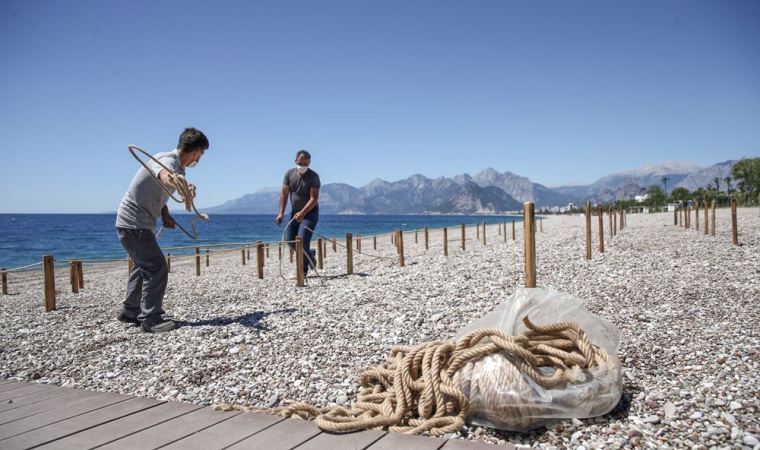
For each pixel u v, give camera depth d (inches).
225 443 114.7
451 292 347.3
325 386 176.4
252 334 252.4
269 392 172.6
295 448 112.0
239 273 591.5
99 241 1983.3
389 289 372.5
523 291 162.6
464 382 136.1
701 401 140.5
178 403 145.9
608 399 134.7
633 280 358.3
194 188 251.3
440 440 117.3
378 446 113.3
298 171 433.7
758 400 137.9
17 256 1331.2
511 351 136.9
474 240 1113.4
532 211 211.8
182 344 238.5
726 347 190.4
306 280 458.6
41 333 279.1
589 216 501.4
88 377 198.2
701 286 322.3
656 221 1379.2
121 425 126.9
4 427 125.1
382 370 156.1
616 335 161.8
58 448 111.9
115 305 378.6
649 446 118.0
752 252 475.5
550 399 129.0
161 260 265.7
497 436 129.8
